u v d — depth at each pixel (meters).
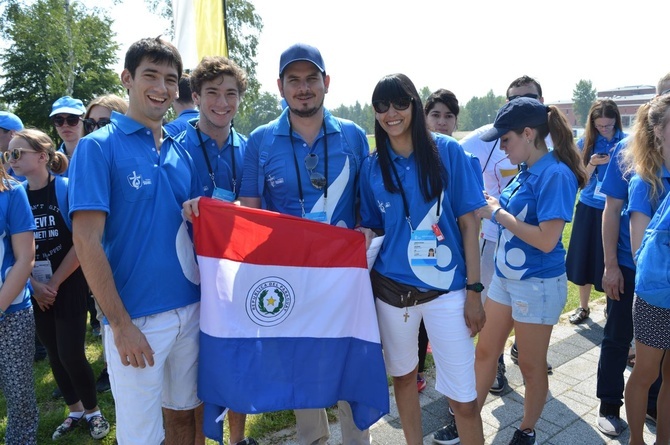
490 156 4.07
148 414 2.38
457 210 2.64
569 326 5.31
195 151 3.17
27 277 2.85
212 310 2.45
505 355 4.62
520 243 2.99
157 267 2.34
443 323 2.63
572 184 2.80
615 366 3.38
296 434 3.41
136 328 2.26
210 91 3.08
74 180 2.19
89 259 2.16
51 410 3.98
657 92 3.90
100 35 33.47
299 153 2.82
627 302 3.30
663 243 2.55
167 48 2.36
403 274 2.64
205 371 2.47
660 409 2.93
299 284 2.57
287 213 2.87
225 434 3.52
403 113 2.49
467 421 2.68
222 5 5.89
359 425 2.69
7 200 2.83
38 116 33.31
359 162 2.91
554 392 3.93
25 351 2.93
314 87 2.69
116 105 4.27
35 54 31.94
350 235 2.62
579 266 4.76
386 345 2.78
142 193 2.31
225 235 2.48
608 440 3.30
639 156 2.83
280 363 2.53
